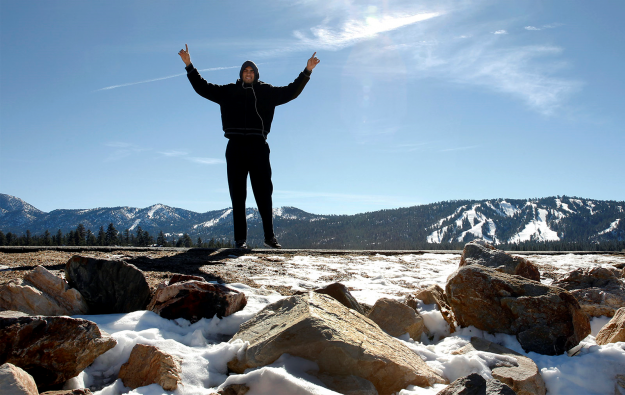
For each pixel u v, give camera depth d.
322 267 3.31
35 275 1.74
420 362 1.45
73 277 1.93
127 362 1.29
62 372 1.20
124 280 1.91
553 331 1.69
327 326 1.35
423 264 3.74
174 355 1.34
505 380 1.36
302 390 1.09
